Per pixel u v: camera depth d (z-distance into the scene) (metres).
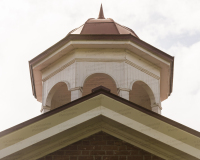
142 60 16.66
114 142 12.00
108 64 16.14
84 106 11.71
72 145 11.95
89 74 16.03
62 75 16.45
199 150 11.49
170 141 11.53
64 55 16.61
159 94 16.70
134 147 11.98
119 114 11.66
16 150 11.43
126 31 17.41
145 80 16.52
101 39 16.11
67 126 11.55
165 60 16.84
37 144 11.53
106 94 11.78
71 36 16.11
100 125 11.98
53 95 18.38
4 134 11.50
